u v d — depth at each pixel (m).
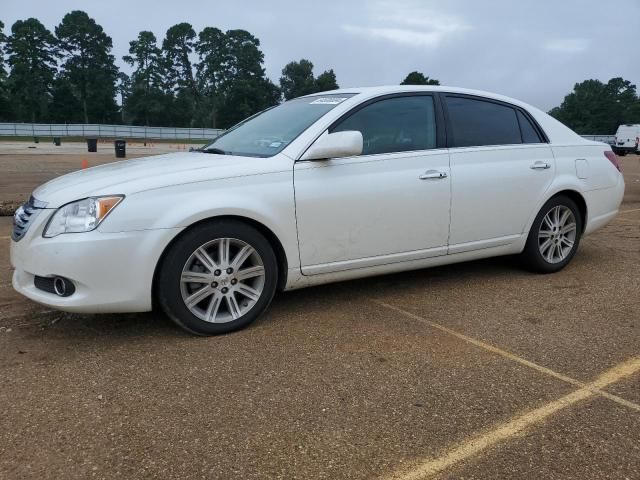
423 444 2.59
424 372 3.27
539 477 2.37
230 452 2.51
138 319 4.03
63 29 95.75
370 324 3.99
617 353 3.57
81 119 97.69
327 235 4.00
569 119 103.19
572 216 5.33
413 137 4.41
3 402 2.89
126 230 3.37
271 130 4.36
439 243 4.53
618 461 2.48
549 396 3.02
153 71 97.75
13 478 2.32
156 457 2.46
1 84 91.06
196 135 72.31
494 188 4.72
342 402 2.93
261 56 98.94
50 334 3.76
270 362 3.37
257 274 3.82
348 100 4.24
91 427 2.68
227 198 3.60
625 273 5.38
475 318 4.14
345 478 2.35
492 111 4.93
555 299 4.58
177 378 3.16
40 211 3.48
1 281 4.93
